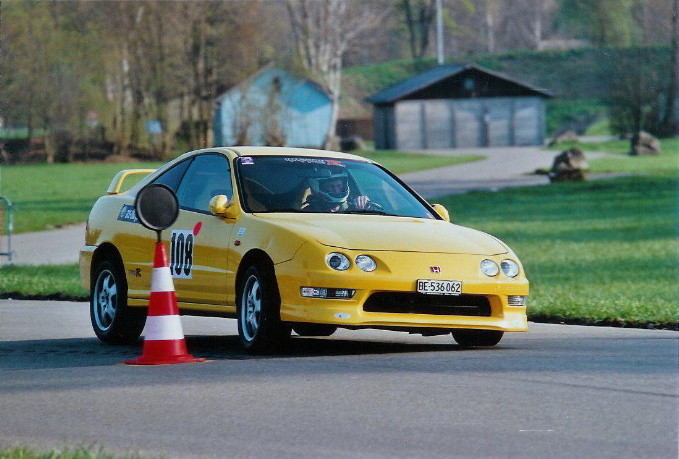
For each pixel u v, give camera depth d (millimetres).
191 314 23594
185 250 23266
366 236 21344
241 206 22438
